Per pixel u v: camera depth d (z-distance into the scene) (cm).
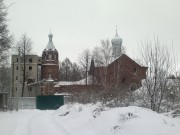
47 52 10281
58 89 8612
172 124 1131
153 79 1728
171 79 1728
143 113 1372
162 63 1727
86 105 2808
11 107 4566
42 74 10369
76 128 1706
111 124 1382
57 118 2700
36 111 4388
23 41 7456
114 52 7512
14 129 1952
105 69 3391
